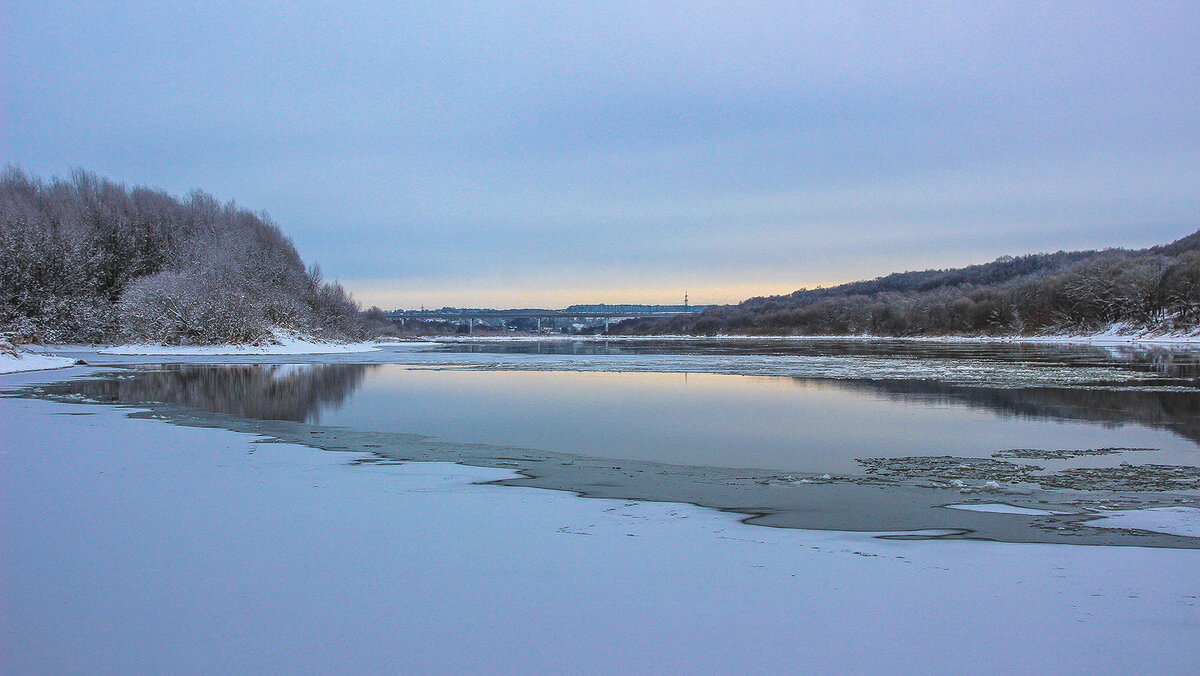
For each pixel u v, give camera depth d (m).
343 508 12.05
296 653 6.56
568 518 11.55
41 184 103.44
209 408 27.91
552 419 25.31
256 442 19.53
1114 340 117.56
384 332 177.62
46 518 11.20
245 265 87.88
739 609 7.65
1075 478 15.52
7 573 8.63
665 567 9.05
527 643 6.79
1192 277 113.00
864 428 23.17
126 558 9.23
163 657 6.49
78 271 84.44
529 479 14.95
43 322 79.56
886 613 7.56
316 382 40.66
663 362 63.88
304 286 103.69
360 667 6.30
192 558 9.24
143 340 72.56
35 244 82.56
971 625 7.26
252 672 6.20
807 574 8.80
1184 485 14.85
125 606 7.64
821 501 13.12
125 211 96.94
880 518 11.84
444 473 15.45
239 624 7.18
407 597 7.94
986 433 22.11
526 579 8.55
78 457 16.81
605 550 9.77
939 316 166.75
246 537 10.22
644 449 19.23
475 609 7.61
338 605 7.69
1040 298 142.12
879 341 152.38
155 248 94.44
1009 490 14.30
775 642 6.84
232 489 13.47
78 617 7.35
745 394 34.31
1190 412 26.67
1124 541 10.50
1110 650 6.69
